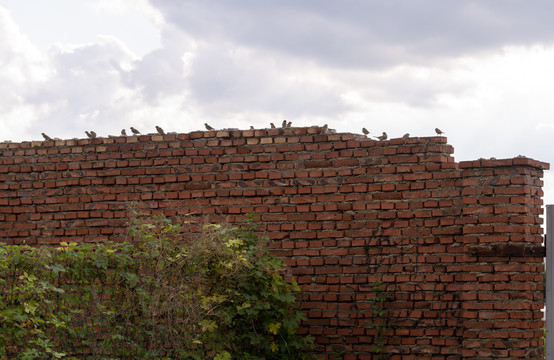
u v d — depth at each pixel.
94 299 6.87
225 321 7.56
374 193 8.73
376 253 8.64
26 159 10.20
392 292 8.52
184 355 7.23
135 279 7.07
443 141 8.55
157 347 7.21
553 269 8.07
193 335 7.38
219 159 9.38
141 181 9.67
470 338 8.09
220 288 7.68
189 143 9.53
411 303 8.41
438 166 8.48
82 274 6.79
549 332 8.07
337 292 8.73
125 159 9.77
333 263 8.79
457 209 8.32
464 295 8.16
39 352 6.30
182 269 7.38
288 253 8.98
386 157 8.71
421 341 8.31
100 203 9.80
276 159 9.17
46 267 6.38
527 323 7.91
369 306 8.58
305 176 9.03
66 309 6.67
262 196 9.17
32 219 10.08
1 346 6.05
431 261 8.38
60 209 9.96
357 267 8.70
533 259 8.05
